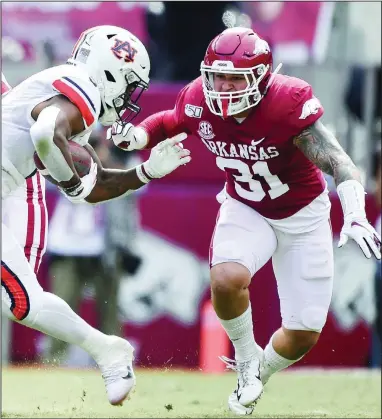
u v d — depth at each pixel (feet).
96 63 57.67
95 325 98.58
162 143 61.46
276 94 58.54
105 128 94.63
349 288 100.58
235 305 60.95
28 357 98.58
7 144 56.95
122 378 58.85
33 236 62.23
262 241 62.54
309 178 62.44
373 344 100.73
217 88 58.08
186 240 100.17
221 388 83.30
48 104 55.98
